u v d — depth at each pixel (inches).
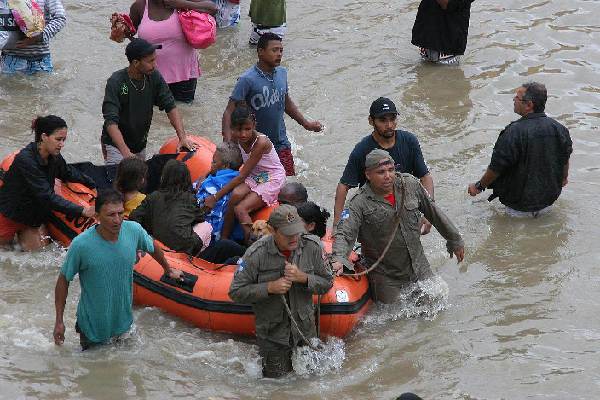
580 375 663.8
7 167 810.2
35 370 659.4
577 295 773.3
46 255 820.0
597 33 1381.6
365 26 1416.1
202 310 711.1
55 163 800.9
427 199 726.5
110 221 636.7
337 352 690.8
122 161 767.7
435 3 1244.5
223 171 814.5
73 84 1184.2
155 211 751.7
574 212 914.1
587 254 840.3
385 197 713.6
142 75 885.2
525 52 1318.9
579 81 1226.0
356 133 1085.1
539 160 885.2
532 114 885.8
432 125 1108.5
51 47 1293.1
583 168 1001.5
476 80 1233.4
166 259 722.2
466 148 1052.5
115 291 663.8
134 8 1112.8
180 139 903.1
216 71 1259.8
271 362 664.4
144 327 716.0
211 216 804.0
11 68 1189.1
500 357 688.4
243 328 705.0
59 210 794.8
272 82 895.1
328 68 1264.8
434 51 1267.2
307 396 645.3
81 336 677.9
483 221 902.4
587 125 1099.3
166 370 669.3
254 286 644.7
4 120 1075.3
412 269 733.3
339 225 713.6
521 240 865.5
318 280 652.7
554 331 721.0
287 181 971.9
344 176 757.9
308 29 1398.9
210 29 1107.3
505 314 746.2
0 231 816.9
